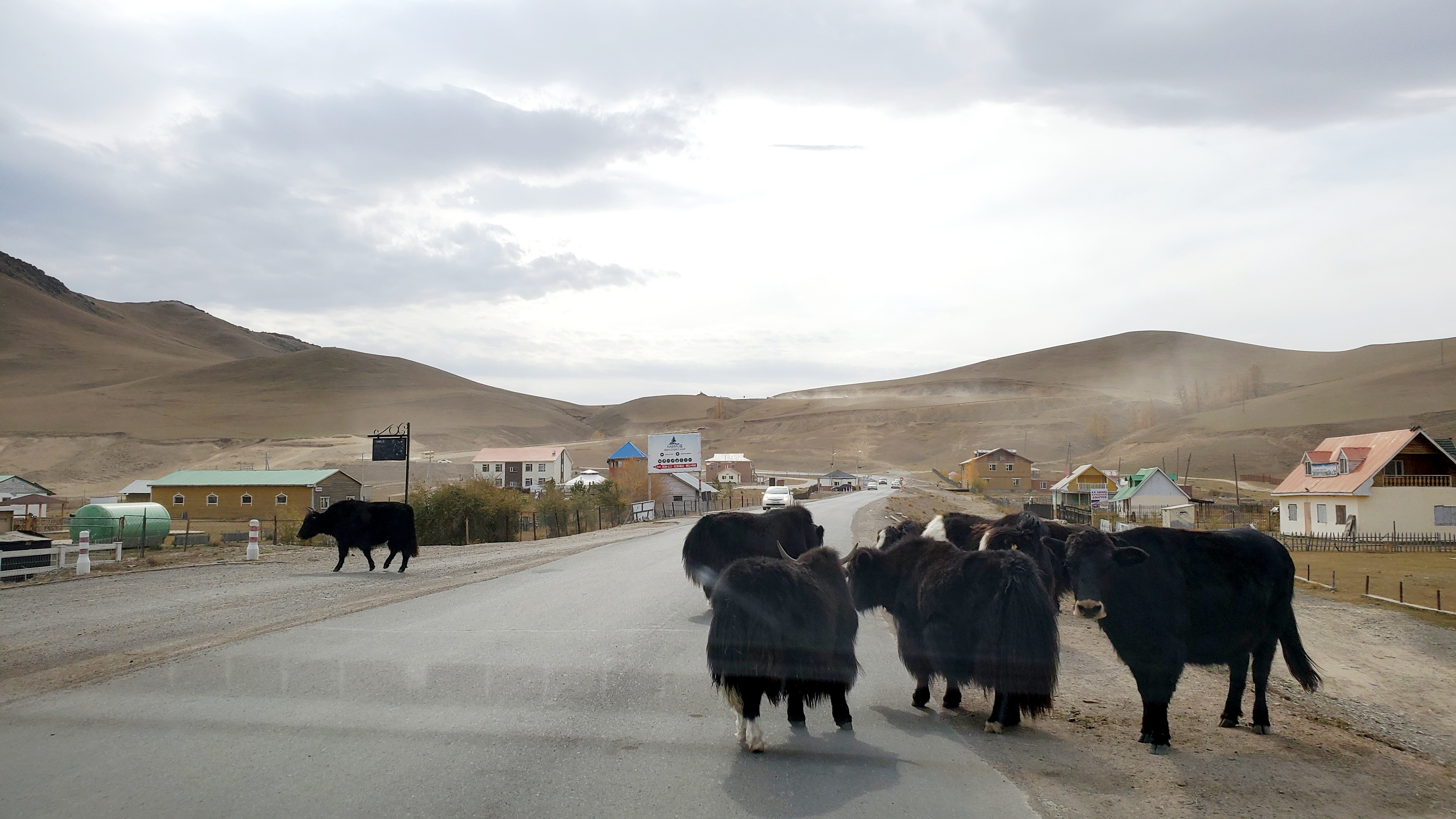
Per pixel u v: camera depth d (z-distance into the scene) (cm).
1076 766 616
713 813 496
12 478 6353
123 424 15838
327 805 496
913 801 527
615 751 609
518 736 640
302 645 984
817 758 609
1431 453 3941
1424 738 771
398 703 728
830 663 662
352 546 1878
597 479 7525
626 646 984
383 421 19750
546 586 1576
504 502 3912
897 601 798
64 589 1575
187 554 2522
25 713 690
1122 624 678
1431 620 1523
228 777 542
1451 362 15425
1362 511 3922
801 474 18262
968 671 716
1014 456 12438
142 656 918
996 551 736
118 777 541
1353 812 548
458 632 1075
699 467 6438
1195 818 523
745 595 619
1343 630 1401
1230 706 750
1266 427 13462
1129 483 6366
